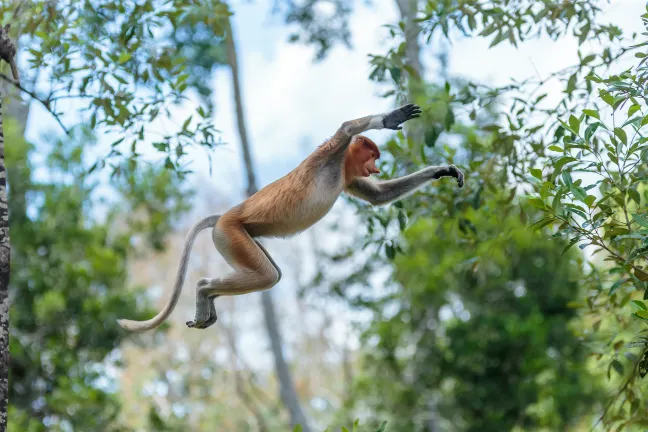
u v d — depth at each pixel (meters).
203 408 31.12
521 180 8.30
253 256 6.46
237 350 33.69
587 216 5.84
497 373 18.81
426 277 18.34
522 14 8.02
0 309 5.41
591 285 8.14
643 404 7.85
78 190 18.27
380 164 8.72
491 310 19.41
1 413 5.29
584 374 17.62
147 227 20.22
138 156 8.23
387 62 8.20
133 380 30.25
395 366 20.97
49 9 7.85
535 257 18.30
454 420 19.70
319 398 36.38
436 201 9.18
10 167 16.70
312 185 6.44
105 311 16.84
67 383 16.08
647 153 5.78
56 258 17.17
